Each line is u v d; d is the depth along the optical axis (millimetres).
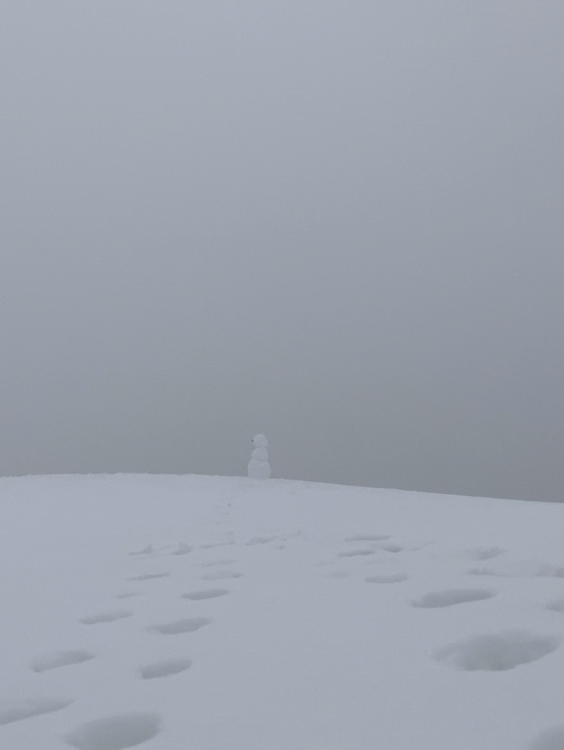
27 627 3445
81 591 4398
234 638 2850
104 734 2006
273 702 2020
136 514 10461
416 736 1683
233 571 4668
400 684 2082
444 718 1782
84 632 3217
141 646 2863
